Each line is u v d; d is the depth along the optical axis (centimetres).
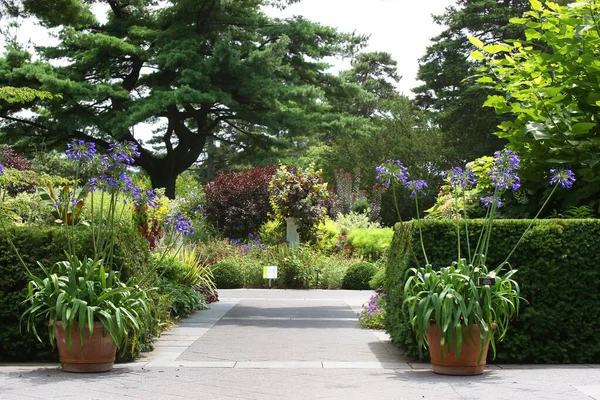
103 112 2914
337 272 1708
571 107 845
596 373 613
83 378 580
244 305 1259
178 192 4162
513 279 678
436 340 602
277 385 553
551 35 848
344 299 1386
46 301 618
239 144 3522
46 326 666
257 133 3450
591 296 678
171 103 2786
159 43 2927
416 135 4084
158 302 828
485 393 521
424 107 4534
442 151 3941
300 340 821
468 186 909
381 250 1983
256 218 2314
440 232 680
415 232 679
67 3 1781
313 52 3109
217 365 650
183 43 2819
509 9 3638
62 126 2781
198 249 1819
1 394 514
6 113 2903
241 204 2333
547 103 850
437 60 4012
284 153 3488
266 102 2953
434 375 602
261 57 2834
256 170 2466
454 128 3831
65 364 610
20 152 3131
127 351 670
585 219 689
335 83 3247
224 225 2331
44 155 2884
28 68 2594
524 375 603
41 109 2981
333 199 2553
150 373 606
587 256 681
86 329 598
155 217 1309
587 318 679
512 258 681
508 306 632
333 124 2967
